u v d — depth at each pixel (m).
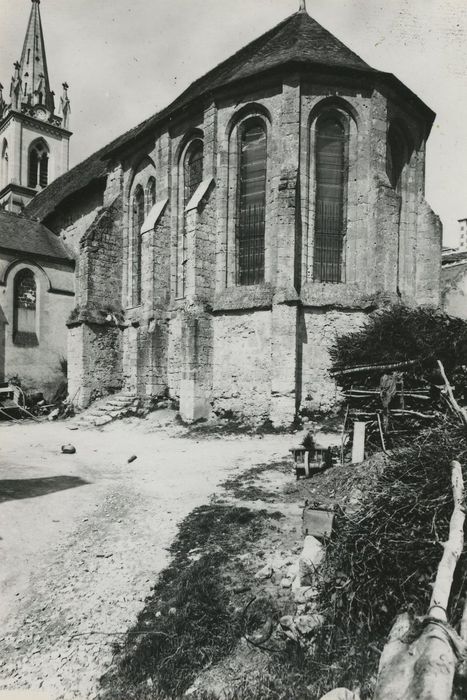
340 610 3.76
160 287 17.34
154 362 16.97
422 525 4.05
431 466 4.60
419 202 16.42
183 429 14.45
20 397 20.42
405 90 15.05
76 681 3.60
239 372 14.91
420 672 2.55
